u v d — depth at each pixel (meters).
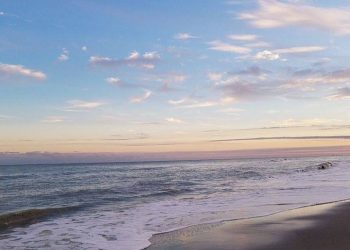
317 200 18.36
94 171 69.06
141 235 11.38
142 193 23.94
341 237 10.56
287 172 47.22
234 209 16.14
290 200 18.56
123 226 12.88
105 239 10.94
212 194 22.52
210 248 9.67
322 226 12.02
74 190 27.16
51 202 20.77
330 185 25.75
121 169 79.94
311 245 9.73
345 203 17.09
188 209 16.47
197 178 39.50
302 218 13.57
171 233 11.59
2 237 11.40
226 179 36.62
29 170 79.69
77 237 11.28
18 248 10.07
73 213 16.03
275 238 10.56
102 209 17.06
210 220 13.67
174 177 42.12
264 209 15.91
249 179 35.59
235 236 10.95
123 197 21.94
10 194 25.33
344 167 54.88
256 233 11.26
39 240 10.95
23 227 12.96
